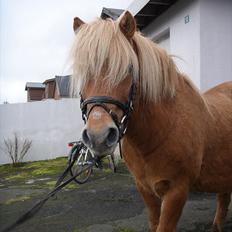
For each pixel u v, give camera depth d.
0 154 10.68
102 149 2.04
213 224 3.81
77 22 2.55
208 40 6.41
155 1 7.33
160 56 2.58
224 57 6.51
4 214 4.92
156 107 2.52
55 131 10.72
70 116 10.69
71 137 10.70
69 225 4.27
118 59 2.15
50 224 4.35
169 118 2.56
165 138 2.54
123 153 2.85
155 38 8.58
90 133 2.02
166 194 2.61
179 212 2.60
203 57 6.38
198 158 2.69
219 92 3.43
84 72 2.18
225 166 3.00
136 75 2.27
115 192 5.73
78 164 6.71
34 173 8.32
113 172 7.39
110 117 2.11
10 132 10.71
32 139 10.71
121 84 2.19
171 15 7.48
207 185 2.99
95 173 7.38
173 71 2.65
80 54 2.21
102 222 4.32
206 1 6.38
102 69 2.16
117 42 2.20
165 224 2.55
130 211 4.72
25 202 5.53
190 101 2.77
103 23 2.29
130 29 2.32
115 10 9.56
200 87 6.37
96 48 2.17
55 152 10.73
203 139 2.77
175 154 2.54
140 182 2.78
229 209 4.57
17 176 8.11
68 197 5.60
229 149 3.00
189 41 6.75
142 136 2.54
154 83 2.44
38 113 10.72
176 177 2.58
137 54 2.43
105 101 2.13
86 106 2.20
